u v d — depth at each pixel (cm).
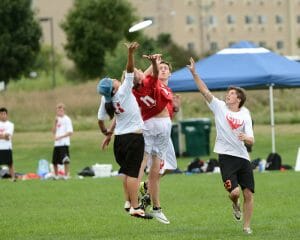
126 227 3394
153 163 3419
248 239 2970
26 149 9494
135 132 3170
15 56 16800
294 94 13275
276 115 12025
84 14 17825
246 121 3105
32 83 19500
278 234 3103
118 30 17775
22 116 12138
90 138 10256
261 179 5562
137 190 3184
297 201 4231
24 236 3191
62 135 6281
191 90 6856
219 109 3130
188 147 8444
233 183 3073
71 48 18075
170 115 3547
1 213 3956
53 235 3203
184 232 3197
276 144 9388
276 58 7006
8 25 16750
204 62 7038
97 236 3144
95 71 17912
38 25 17112
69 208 4125
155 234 3144
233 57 7031
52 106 12681
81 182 5669
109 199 4531
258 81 6788
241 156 3105
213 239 2978
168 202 4303
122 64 12900
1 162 5925
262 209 3919
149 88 3397
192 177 5872
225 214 3762
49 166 7025
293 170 6406
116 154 3203
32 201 4497
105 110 3231
